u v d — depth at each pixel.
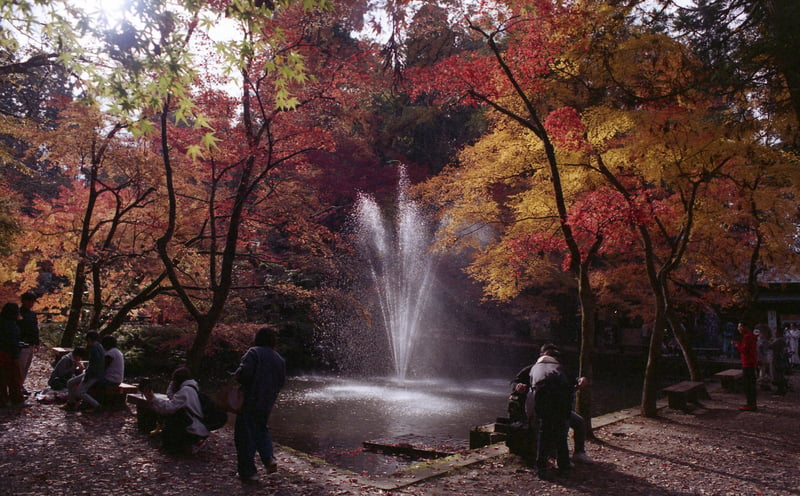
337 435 12.63
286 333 25.58
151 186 14.22
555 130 9.70
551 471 6.87
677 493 6.17
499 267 14.79
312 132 11.59
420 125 30.91
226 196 14.95
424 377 24.94
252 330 20.91
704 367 23.94
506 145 12.75
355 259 26.14
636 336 30.59
